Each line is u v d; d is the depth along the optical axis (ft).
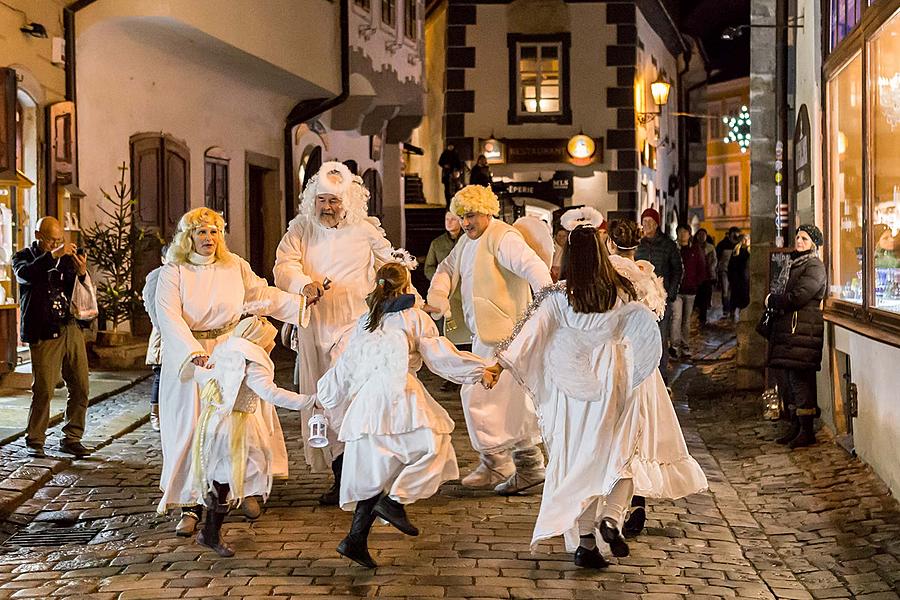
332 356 25.76
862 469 27.48
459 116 100.12
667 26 119.44
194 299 22.36
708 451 31.81
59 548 22.07
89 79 48.21
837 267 32.19
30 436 29.73
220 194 61.62
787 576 20.49
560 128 99.96
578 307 20.04
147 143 53.06
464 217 26.55
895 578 19.93
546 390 20.72
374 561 20.48
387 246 26.66
